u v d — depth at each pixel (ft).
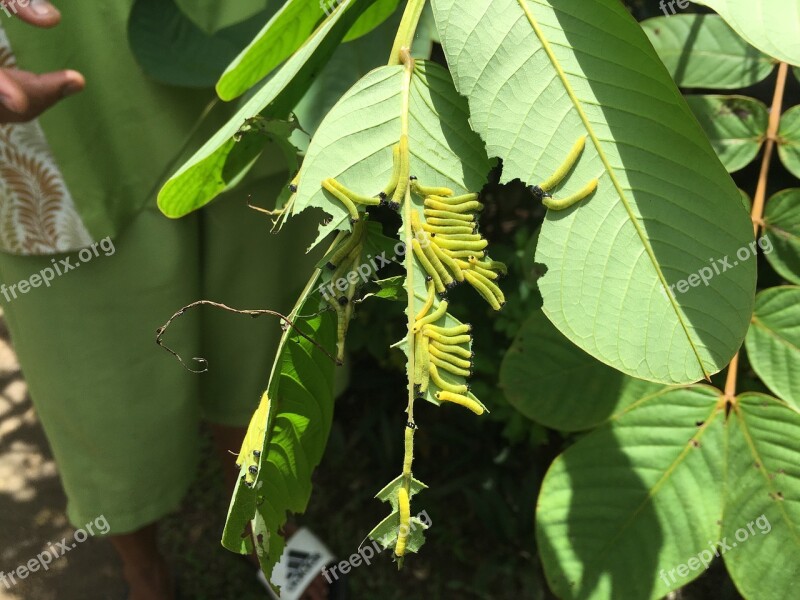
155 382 2.11
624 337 1.05
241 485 1.06
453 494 3.05
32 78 1.41
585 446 1.59
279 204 1.30
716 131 1.69
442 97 1.09
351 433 3.28
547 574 1.58
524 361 1.74
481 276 1.05
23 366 2.08
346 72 1.57
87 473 2.19
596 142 1.06
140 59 1.63
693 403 1.54
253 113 1.12
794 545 1.43
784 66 1.65
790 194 1.60
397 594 2.80
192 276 2.10
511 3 1.07
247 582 2.85
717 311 1.05
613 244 1.06
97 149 1.74
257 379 2.41
